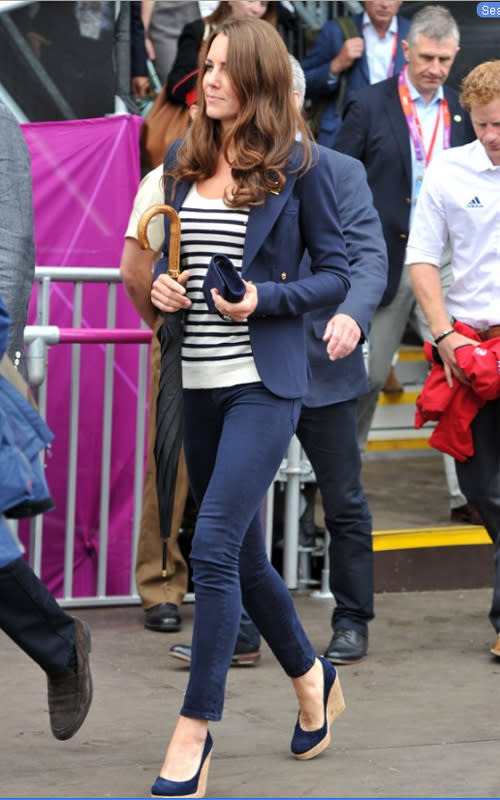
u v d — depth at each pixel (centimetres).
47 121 767
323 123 853
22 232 448
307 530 730
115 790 425
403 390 956
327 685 462
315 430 598
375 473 916
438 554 732
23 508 394
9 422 393
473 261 609
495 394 596
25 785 429
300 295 426
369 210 578
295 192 437
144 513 647
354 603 602
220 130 438
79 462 689
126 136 718
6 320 386
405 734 493
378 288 562
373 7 838
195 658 416
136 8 844
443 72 758
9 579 416
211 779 439
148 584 648
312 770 450
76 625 434
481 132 589
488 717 517
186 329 435
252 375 428
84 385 687
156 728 496
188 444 449
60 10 772
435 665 593
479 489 616
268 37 427
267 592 444
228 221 429
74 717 437
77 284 655
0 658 582
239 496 417
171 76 741
